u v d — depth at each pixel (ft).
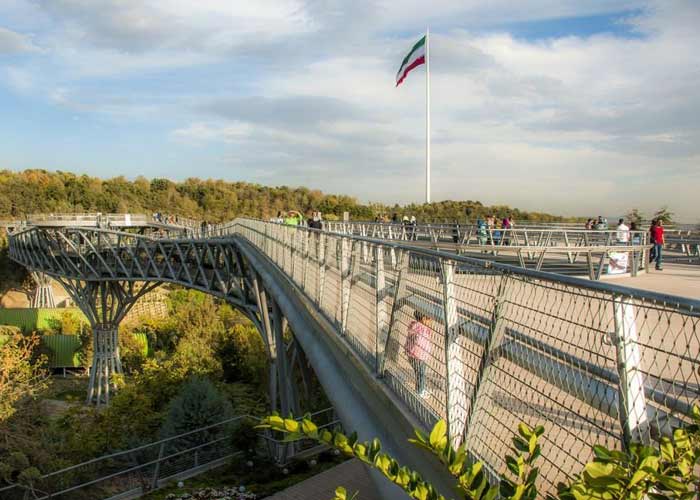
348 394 26.27
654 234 66.03
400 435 18.67
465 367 14.83
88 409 83.15
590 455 11.84
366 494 58.54
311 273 39.24
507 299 12.75
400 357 19.63
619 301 9.34
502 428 13.33
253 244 92.68
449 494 14.73
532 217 133.59
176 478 66.95
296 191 475.72
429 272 17.28
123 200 412.36
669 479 7.34
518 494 8.89
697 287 45.93
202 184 481.05
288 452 70.79
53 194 386.32
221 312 192.13
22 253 202.49
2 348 81.15
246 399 102.83
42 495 61.26
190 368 107.86
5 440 64.85
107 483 66.59
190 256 151.12
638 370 9.24
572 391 10.55
